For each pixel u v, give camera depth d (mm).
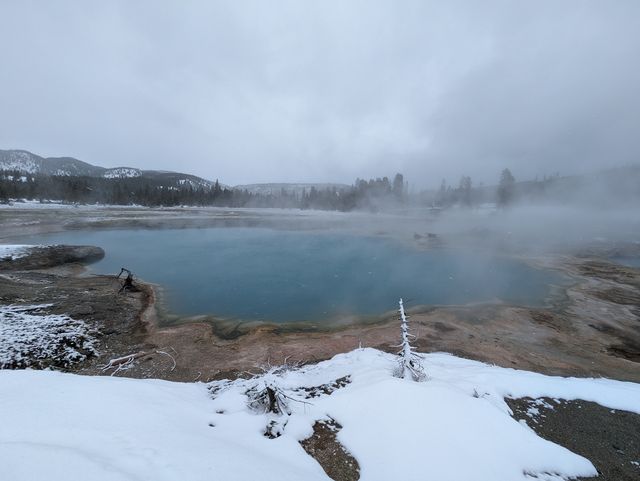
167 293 18703
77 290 17031
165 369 10148
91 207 72688
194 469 3322
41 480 2545
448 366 8758
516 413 6438
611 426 6430
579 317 15258
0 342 10141
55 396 4562
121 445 3561
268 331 13586
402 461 4586
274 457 4391
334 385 7430
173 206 93688
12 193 73688
